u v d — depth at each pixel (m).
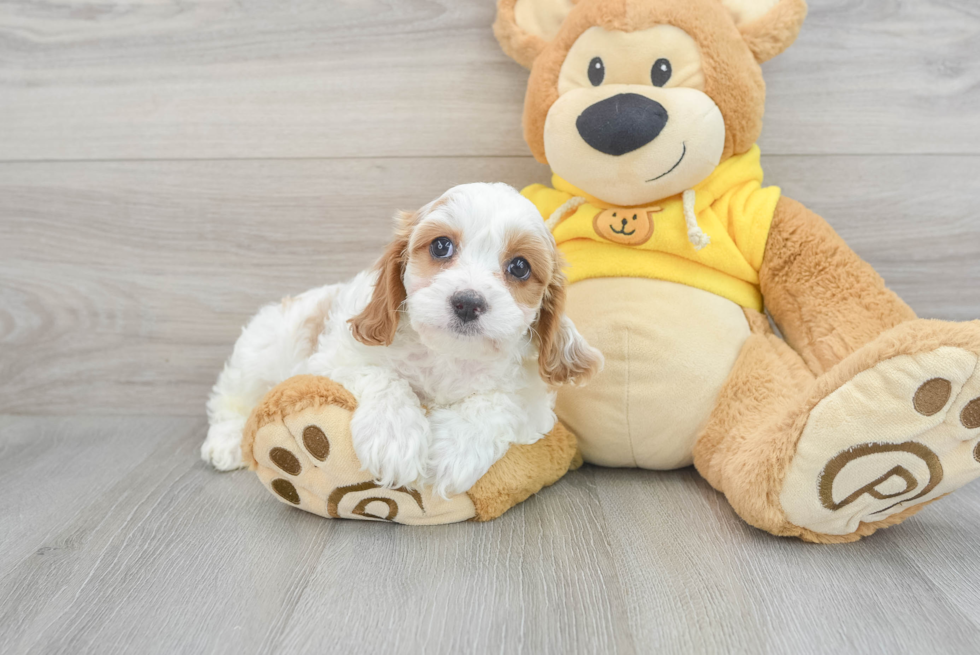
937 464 1.30
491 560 1.38
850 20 2.00
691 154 1.63
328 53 2.08
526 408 1.60
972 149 2.04
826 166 2.08
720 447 1.64
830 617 1.21
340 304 1.68
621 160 1.64
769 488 1.42
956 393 1.24
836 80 2.03
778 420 1.45
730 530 1.51
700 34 1.63
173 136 2.13
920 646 1.13
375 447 1.37
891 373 1.27
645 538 1.47
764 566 1.37
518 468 1.58
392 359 1.53
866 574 1.34
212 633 1.16
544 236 1.44
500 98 2.09
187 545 1.44
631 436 1.76
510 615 1.20
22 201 2.18
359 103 2.11
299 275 2.20
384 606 1.23
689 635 1.16
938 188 2.06
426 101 2.10
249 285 2.21
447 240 1.40
